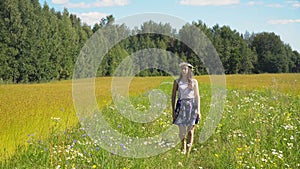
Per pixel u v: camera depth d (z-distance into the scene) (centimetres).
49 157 660
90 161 661
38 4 6319
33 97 1998
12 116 1114
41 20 5928
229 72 6331
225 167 651
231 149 718
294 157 677
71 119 1070
